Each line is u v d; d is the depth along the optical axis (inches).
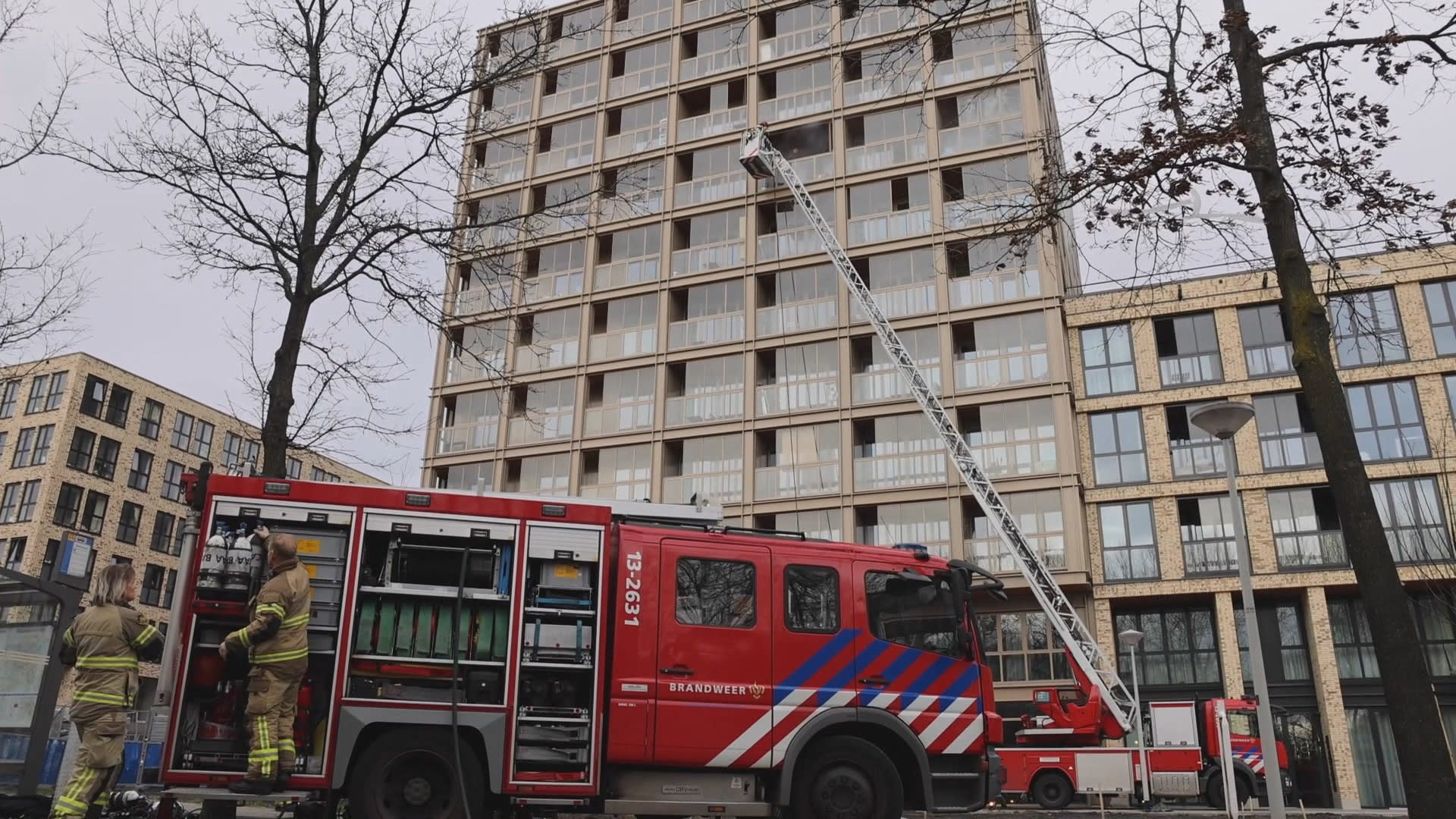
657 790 354.0
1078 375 1157.7
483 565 356.5
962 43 1249.4
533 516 363.9
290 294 441.7
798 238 1273.4
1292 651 1066.1
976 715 386.0
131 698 333.4
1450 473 1023.0
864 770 367.6
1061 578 1039.6
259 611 315.6
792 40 1366.9
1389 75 404.8
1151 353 1141.7
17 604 436.5
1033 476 1076.5
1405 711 323.6
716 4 1440.7
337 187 454.3
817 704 368.5
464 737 343.6
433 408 1381.6
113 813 458.9
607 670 360.8
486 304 1360.7
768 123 1330.0
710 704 358.6
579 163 1432.1
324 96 465.4
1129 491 1103.0
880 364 1202.0
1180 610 1099.9
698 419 1243.8
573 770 343.9
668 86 1418.6
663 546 373.7
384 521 350.3
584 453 1293.1
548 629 354.3
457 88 475.2
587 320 1337.4
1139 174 408.5
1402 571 1005.8
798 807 360.8
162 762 318.0
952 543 1080.2
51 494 2037.4
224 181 440.1
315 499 348.2
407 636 343.6
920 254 1200.8
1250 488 1081.4
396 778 332.5
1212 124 408.5
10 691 424.2
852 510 1135.6
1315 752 1026.7
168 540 2281.0
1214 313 1138.7
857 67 1314.0
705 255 1312.7
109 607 334.6
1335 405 356.5
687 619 366.3
